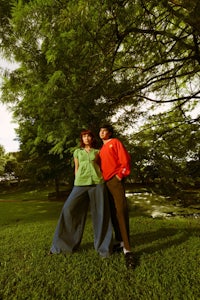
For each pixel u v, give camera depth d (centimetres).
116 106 551
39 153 1137
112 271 259
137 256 302
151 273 252
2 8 447
